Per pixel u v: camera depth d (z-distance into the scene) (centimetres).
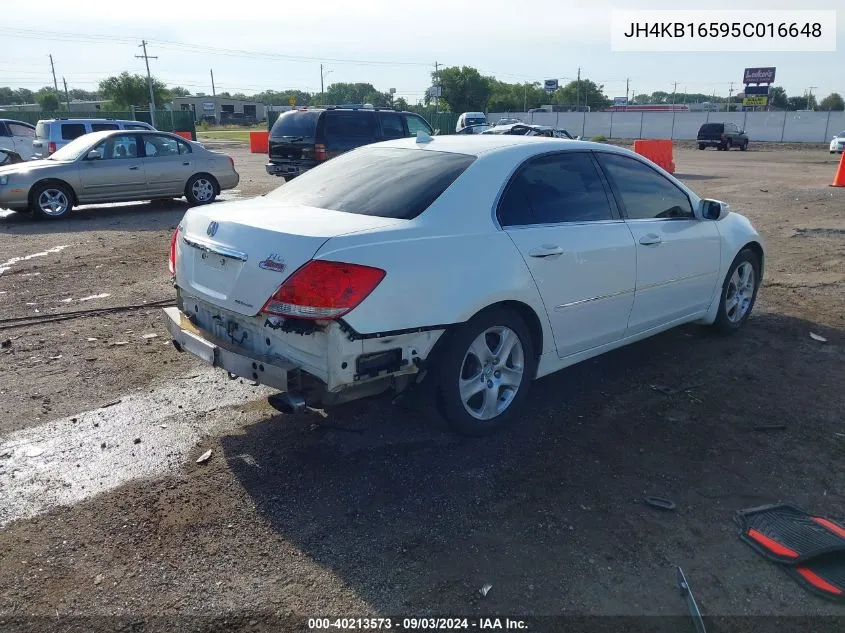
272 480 364
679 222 513
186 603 278
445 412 388
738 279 594
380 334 339
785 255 923
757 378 501
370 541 314
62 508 340
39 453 391
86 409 448
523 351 412
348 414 439
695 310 546
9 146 2211
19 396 466
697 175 2156
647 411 446
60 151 1335
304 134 1538
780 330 609
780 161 3003
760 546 309
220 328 386
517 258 393
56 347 563
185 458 387
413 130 1661
